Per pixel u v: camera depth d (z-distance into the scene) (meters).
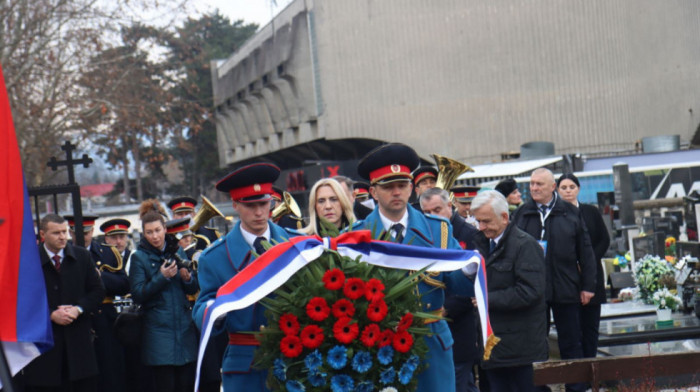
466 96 55.31
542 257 7.48
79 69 29.47
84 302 8.90
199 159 89.75
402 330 5.01
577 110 54.44
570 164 28.75
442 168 10.58
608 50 54.09
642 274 11.39
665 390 7.51
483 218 7.47
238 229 6.00
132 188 93.88
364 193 11.62
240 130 76.31
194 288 9.42
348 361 4.91
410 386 5.12
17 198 5.62
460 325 7.77
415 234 6.12
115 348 10.19
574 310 9.32
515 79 54.84
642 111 52.78
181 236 10.03
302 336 4.91
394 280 5.16
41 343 5.71
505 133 55.00
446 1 55.19
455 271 5.78
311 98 58.78
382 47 55.88
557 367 6.39
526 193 26.23
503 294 7.36
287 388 4.93
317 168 44.81
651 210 24.56
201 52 34.22
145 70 33.16
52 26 28.61
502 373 7.61
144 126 32.69
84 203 79.12
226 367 5.68
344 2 56.09
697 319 10.95
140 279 9.33
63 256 8.93
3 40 27.33
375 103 56.09
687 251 13.75
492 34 54.94
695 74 48.69
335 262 5.16
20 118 28.08
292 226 10.36
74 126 30.67
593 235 9.83
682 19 49.16
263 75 65.56
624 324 10.98
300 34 59.19
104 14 28.88
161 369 9.34
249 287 5.17
